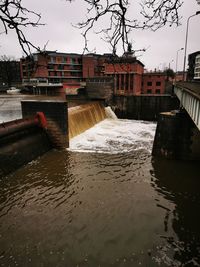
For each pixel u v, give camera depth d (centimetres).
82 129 2942
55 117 2197
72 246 947
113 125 3541
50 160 1923
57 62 7644
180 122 1962
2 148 1644
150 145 2428
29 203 1250
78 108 3250
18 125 1855
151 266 863
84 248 938
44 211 1179
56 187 1439
